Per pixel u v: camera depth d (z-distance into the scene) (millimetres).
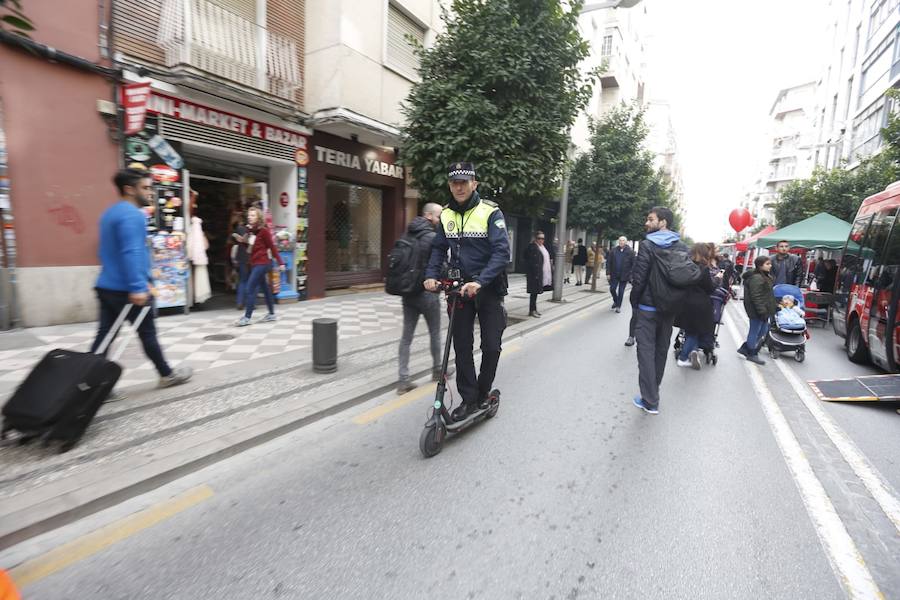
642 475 3271
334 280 11570
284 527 2551
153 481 2873
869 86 25844
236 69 8320
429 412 4195
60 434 3025
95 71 6605
